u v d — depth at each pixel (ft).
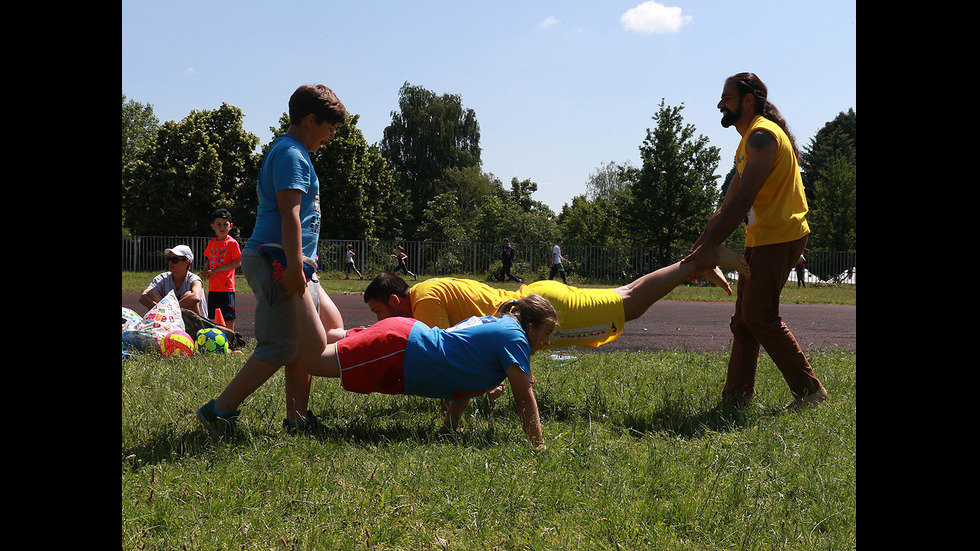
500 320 13.87
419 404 16.74
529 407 13.37
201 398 16.08
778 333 16.99
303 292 13.32
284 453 12.06
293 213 13.11
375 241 113.70
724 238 17.16
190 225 140.67
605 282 112.47
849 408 16.08
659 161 119.24
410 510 9.79
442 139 199.52
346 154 146.82
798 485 11.06
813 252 121.08
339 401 16.55
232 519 9.36
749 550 8.91
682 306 62.34
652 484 10.86
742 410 16.26
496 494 10.24
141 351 22.91
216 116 146.92
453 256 113.39
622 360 23.77
